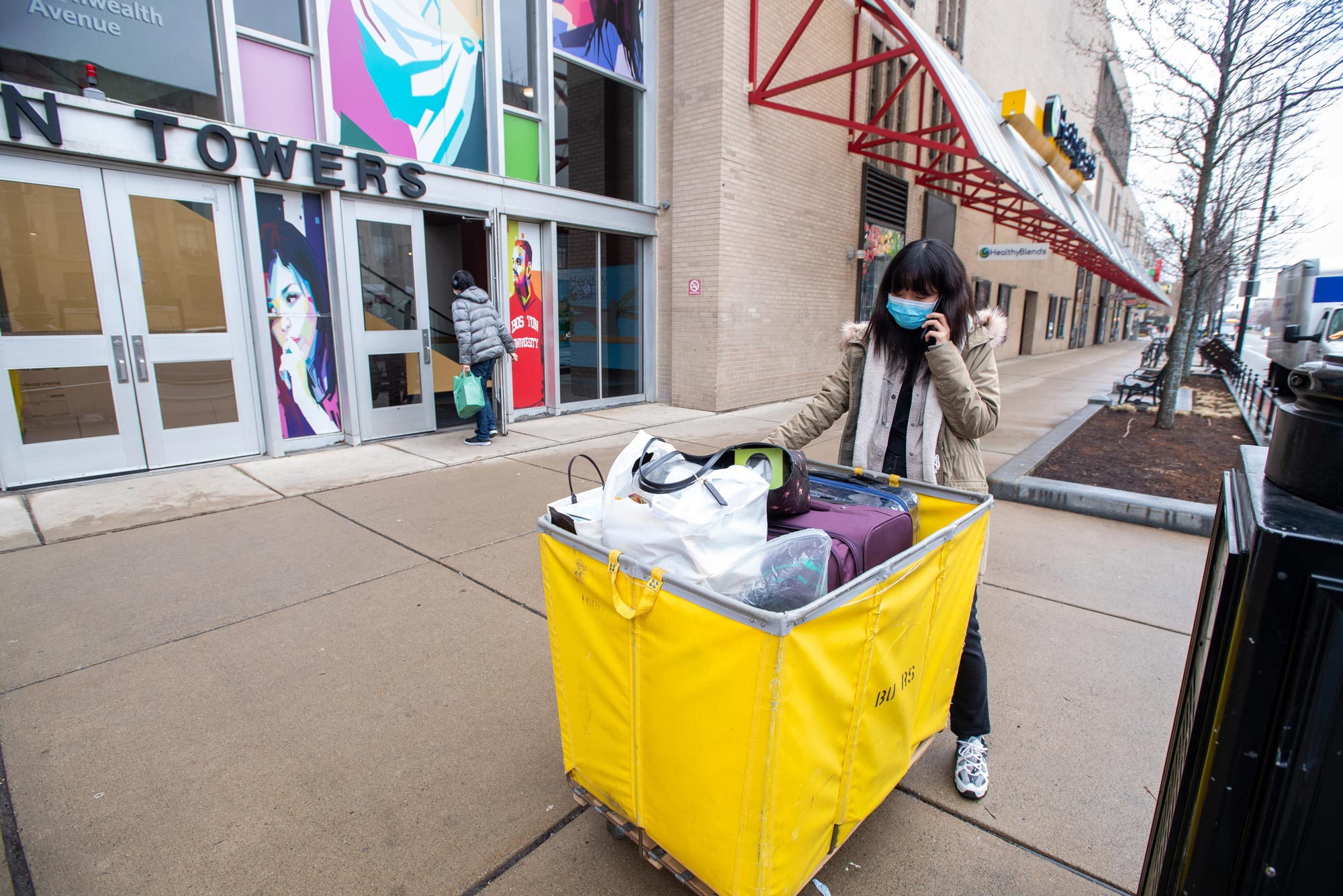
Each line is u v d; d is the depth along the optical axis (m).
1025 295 24.33
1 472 5.01
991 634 3.28
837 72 7.94
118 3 5.12
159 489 5.25
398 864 1.92
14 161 4.78
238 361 6.03
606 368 9.48
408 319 7.12
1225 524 1.18
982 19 16.41
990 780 2.29
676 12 8.92
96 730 2.48
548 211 8.11
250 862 1.92
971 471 2.21
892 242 13.26
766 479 1.78
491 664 2.95
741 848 1.42
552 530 1.77
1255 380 9.63
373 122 6.65
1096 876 1.90
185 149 5.34
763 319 9.88
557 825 2.08
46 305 5.03
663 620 1.48
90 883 1.84
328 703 2.66
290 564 3.94
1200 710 1.04
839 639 1.45
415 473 5.87
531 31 7.94
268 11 5.90
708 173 8.88
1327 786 0.90
